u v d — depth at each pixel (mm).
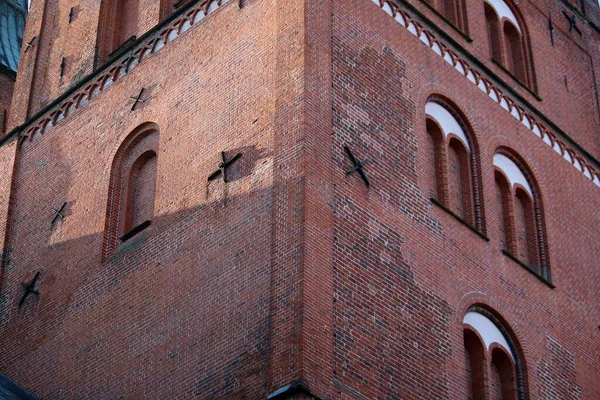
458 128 33094
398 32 32344
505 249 32656
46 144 36094
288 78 29531
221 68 31703
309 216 27281
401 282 28547
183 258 29609
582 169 36656
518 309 31484
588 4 41438
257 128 29625
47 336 32125
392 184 29734
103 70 35500
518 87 36000
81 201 33625
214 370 27219
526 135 35125
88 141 34625
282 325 26188
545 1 39375
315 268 26766
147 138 33219
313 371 25516
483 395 29484
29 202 35375
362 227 28328
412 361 27797
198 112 31625
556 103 37406
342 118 29422
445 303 29422
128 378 29188
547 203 34594
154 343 29047
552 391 31250
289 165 28234
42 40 39281
